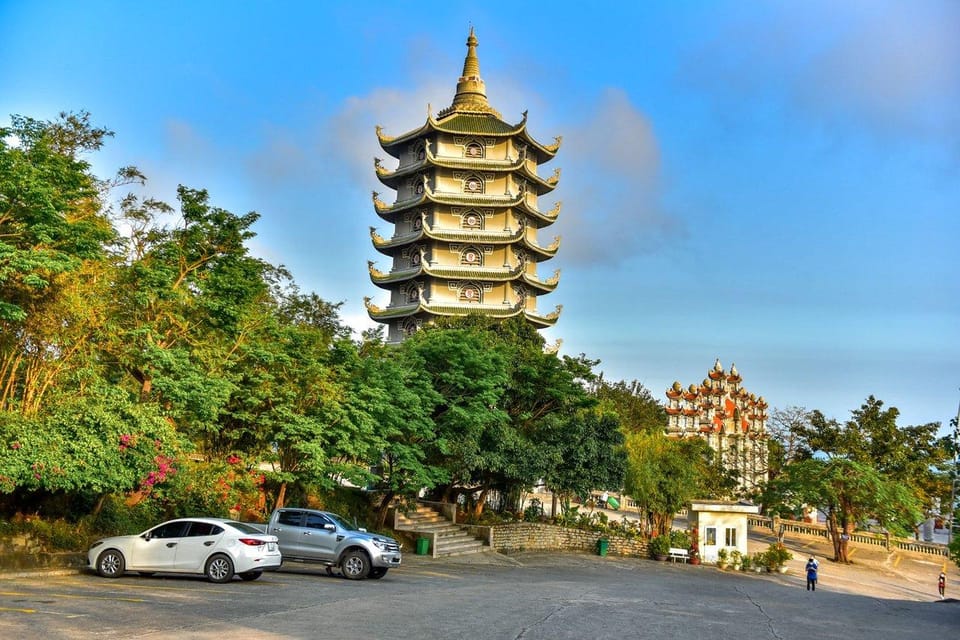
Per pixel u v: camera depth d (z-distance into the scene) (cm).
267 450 3453
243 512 3478
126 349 2805
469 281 6569
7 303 2344
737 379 11081
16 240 2317
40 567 2409
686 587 3475
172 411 2847
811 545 7000
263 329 3391
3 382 2672
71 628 1412
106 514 2817
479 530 4731
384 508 4272
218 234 3123
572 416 4831
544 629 1630
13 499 2580
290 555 2723
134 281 2883
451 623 1662
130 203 3144
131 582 2195
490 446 4431
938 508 7625
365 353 4244
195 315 3106
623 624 1786
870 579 5431
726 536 5425
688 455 6091
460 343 4278
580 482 4716
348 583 2520
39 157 2342
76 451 2308
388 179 7044
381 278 6856
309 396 3409
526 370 4722
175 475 2639
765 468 9912
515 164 6612
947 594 5103
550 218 7038
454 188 6731
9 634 1329
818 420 6981
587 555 5200
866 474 6012
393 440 4094
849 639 1806
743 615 2230
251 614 1681
